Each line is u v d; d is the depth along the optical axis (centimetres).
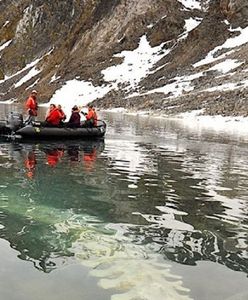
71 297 512
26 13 12850
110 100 6391
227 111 4278
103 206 916
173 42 7712
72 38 9969
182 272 594
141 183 1184
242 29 7162
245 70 5434
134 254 650
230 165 1577
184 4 8612
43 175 1241
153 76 6731
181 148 2084
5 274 567
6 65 12075
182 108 4850
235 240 730
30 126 2028
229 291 544
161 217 852
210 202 990
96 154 1750
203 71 6094
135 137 2542
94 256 637
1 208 862
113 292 528
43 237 707
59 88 7806
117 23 9094
